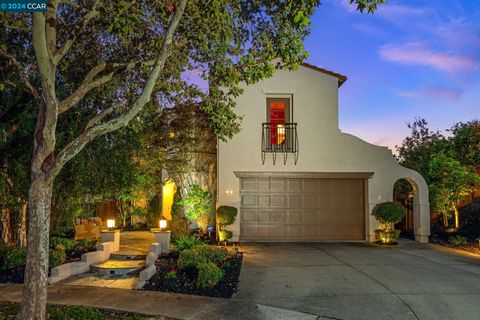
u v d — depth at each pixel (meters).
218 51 8.83
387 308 6.79
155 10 8.05
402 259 11.11
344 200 15.05
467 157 17.06
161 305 6.81
